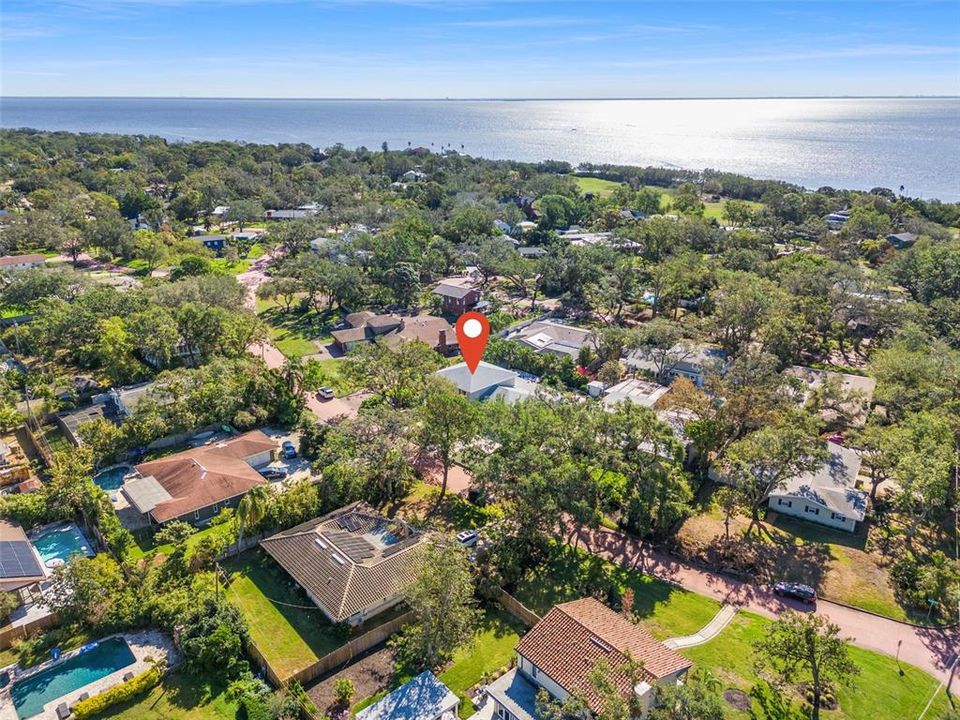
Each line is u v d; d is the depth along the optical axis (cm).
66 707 3834
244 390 7638
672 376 9238
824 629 4462
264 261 15912
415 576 4706
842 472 6444
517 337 10462
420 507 6169
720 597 5091
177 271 12888
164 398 7269
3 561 4819
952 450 6047
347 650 4325
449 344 10331
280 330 11250
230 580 5103
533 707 3838
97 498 5525
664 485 5603
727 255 14375
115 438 6738
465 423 5984
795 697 4097
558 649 3997
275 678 4088
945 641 4675
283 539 5341
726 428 6744
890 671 4369
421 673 4122
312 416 7644
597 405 6262
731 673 4288
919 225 17750
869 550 5712
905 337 9144
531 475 5244
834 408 7531
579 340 10275
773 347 9400
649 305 12325
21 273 11225
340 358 9962
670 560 5531
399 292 12575
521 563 5278
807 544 5797
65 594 4494
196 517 5862
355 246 14362
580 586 5119
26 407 7769
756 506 6203
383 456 6116
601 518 5906
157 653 4319
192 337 9025
